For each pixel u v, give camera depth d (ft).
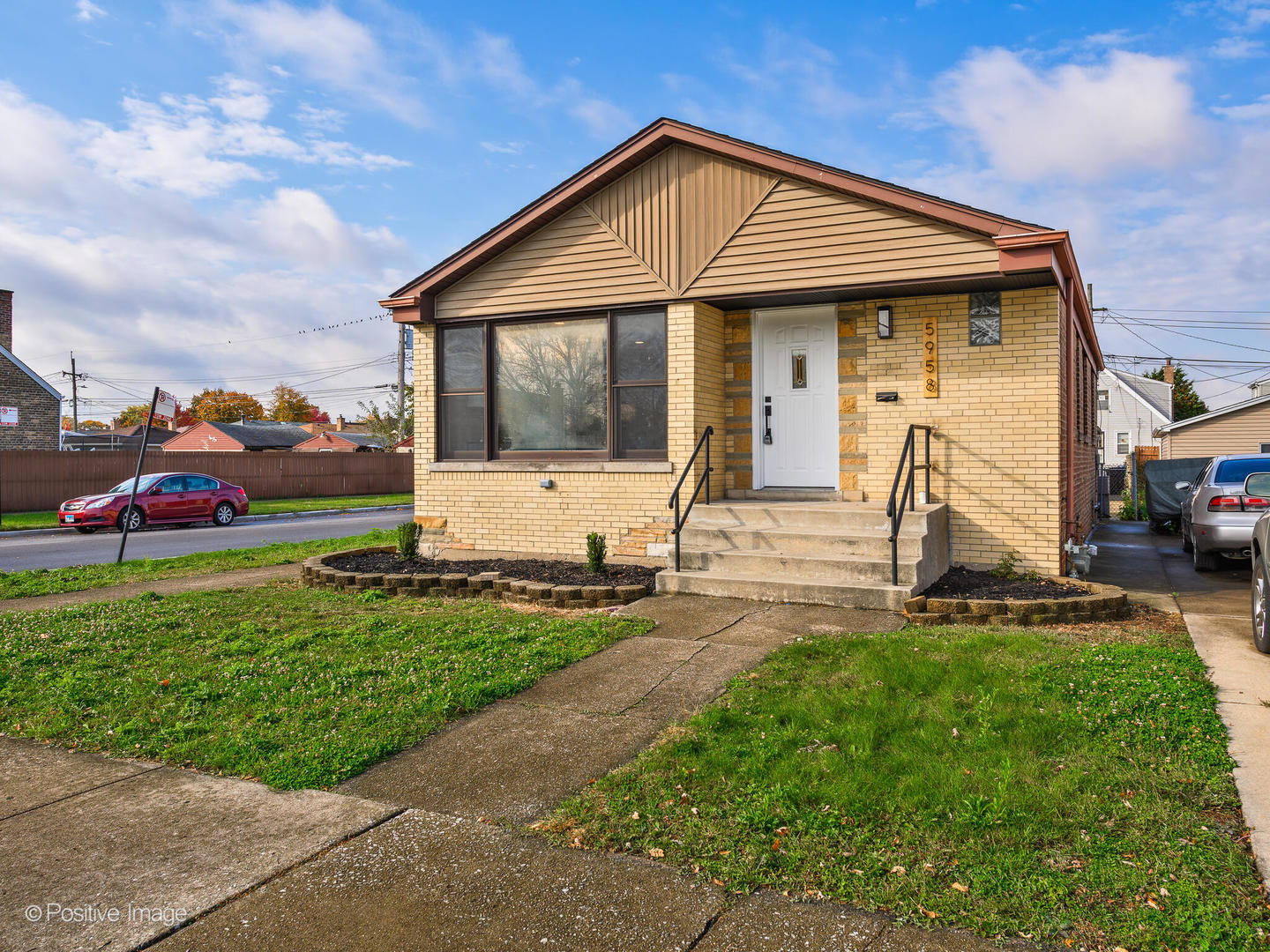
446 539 37.19
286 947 9.39
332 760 14.42
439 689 17.75
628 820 12.05
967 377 29.94
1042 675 17.31
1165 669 17.63
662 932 9.50
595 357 34.76
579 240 34.14
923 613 23.62
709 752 14.10
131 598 30.35
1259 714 15.42
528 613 25.94
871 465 31.50
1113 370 164.96
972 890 9.97
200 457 103.50
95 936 9.61
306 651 21.25
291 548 48.42
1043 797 11.98
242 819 12.52
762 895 10.17
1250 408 110.42
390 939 9.50
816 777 12.87
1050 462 28.68
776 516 30.22
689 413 32.07
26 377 110.63
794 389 33.17
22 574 38.17
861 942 9.20
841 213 29.58
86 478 91.76
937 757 13.51
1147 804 11.89
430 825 12.19
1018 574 28.35
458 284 36.65
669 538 32.40
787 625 23.20
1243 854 10.60
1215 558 34.78
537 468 35.06
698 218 31.91
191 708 17.17
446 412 37.78
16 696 18.24
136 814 12.76
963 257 27.73
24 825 12.44
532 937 9.47
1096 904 9.66
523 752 14.78
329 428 282.77
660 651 20.86
